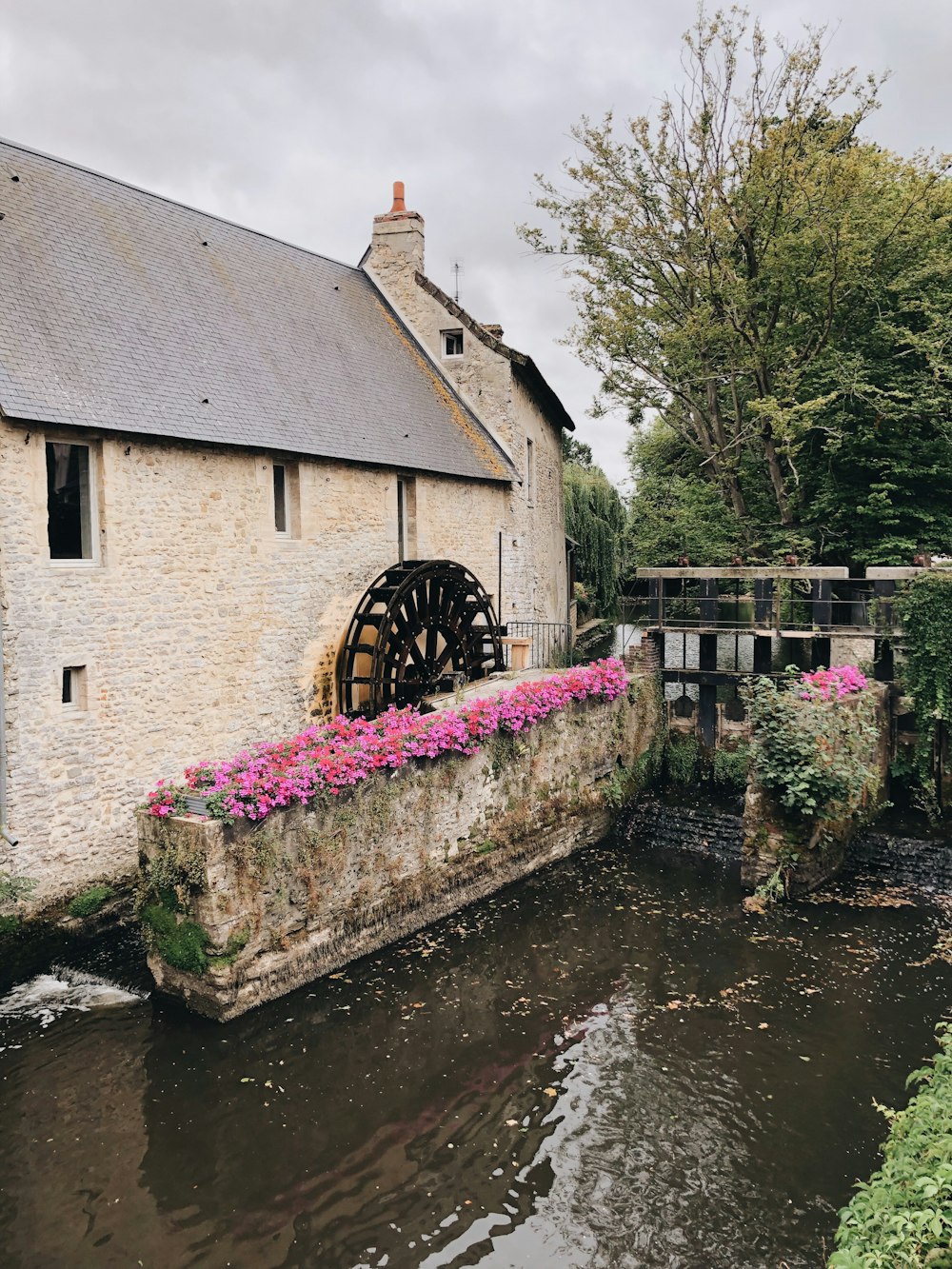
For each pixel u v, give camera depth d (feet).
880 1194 13.09
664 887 32.76
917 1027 23.48
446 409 50.14
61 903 27.25
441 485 45.83
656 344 53.98
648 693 41.29
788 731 30.99
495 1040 23.13
